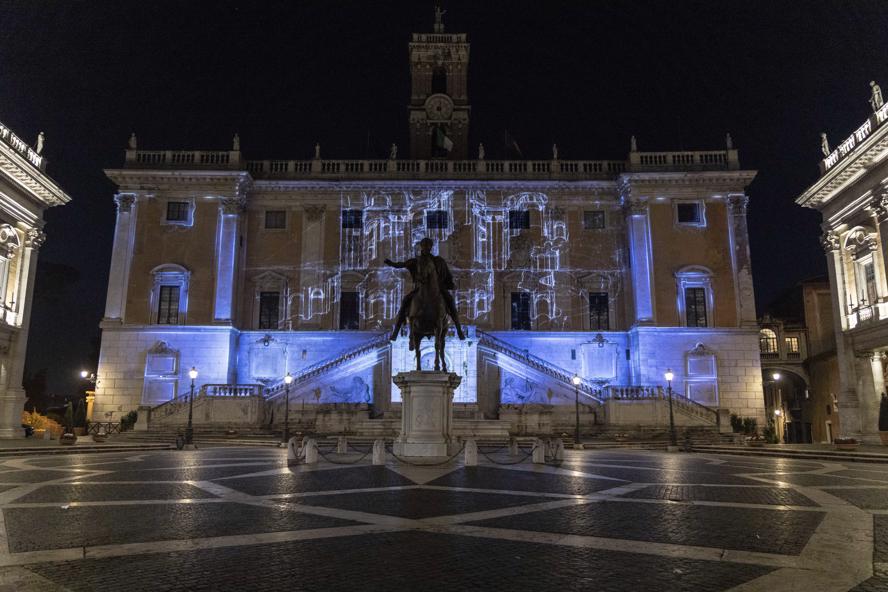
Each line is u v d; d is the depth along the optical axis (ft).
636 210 139.95
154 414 119.44
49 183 110.11
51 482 44.50
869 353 105.91
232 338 136.26
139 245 138.51
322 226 144.66
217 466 57.31
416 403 55.98
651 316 135.33
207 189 140.67
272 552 22.54
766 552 23.15
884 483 47.14
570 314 141.59
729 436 111.86
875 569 20.90
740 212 139.44
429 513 30.22
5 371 106.73
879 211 98.48
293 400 128.26
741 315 135.54
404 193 145.69
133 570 20.24
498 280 142.82
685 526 27.89
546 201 146.10
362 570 20.22
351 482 42.11
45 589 18.20
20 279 110.32
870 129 99.71
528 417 119.75
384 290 142.00
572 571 20.25
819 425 167.12
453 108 168.04
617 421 120.57
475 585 18.71
